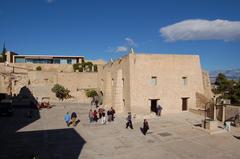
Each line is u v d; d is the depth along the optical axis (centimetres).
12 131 2830
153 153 2127
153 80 3925
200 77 4159
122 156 2066
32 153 2105
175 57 4034
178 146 2289
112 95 4581
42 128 2981
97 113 3556
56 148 2250
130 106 3778
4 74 6562
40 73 6956
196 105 4081
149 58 3919
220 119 3316
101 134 2692
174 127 2933
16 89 6544
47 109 4647
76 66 8000
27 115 3828
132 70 3828
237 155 2058
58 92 6269
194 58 4144
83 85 6994
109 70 4819
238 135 2605
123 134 2677
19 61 8581
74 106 5125
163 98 3934
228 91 5119
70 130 2877
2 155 2047
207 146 2280
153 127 2945
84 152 2153
